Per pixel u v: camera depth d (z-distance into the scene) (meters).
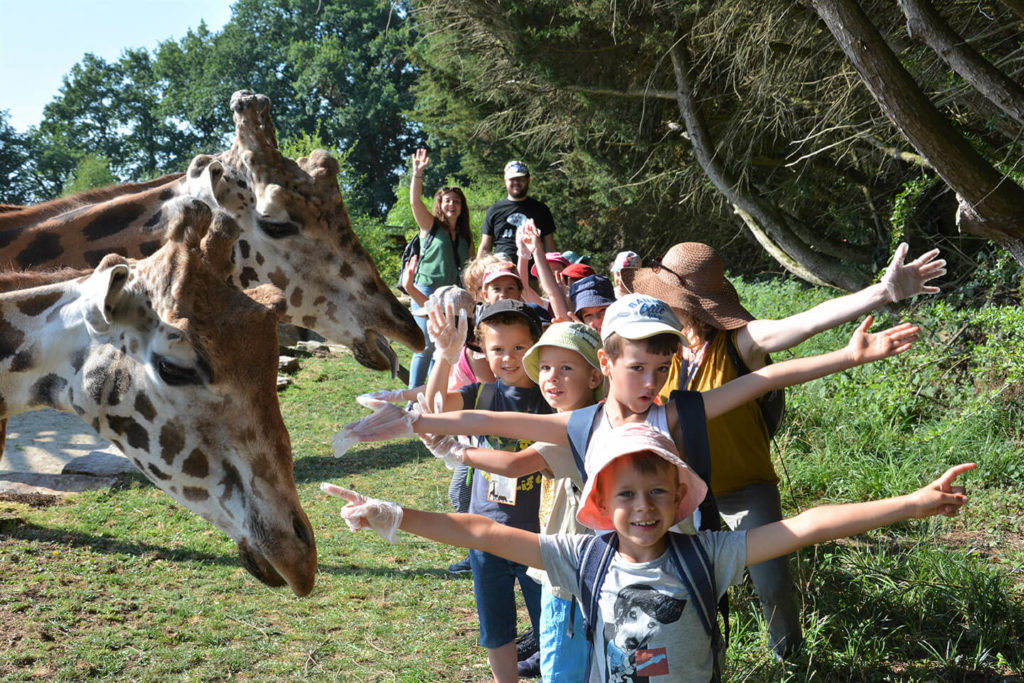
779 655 4.02
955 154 5.16
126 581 4.98
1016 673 3.97
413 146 58.41
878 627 4.42
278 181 4.43
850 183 13.18
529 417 2.87
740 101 11.12
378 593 5.04
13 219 4.16
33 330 2.86
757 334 3.48
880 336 2.62
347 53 57.78
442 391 3.42
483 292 5.21
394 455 7.95
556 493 3.26
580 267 5.51
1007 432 6.90
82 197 4.43
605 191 16.03
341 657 4.26
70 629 4.35
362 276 4.61
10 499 6.21
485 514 3.71
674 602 2.41
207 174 4.20
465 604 4.94
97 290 2.65
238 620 4.61
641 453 2.40
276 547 2.73
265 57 63.62
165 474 2.79
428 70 17.89
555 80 11.23
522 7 10.52
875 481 6.33
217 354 2.66
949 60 5.21
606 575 2.49
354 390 10.24
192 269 2.70
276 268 4.48
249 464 2.75
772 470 3.90
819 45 9.30
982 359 7.23
